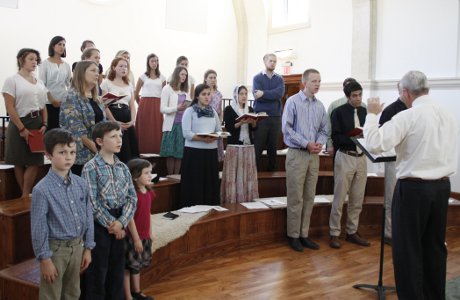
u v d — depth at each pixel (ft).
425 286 8.75
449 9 18.84
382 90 21.40
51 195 6.68
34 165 11.72
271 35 27.84
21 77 11.58
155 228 11.34
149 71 16.70
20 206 10.44
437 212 8.36
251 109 16.66
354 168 14.11
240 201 15.08
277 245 14.40
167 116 15.30
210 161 13.83
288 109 13.57
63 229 6.77
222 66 28.53
